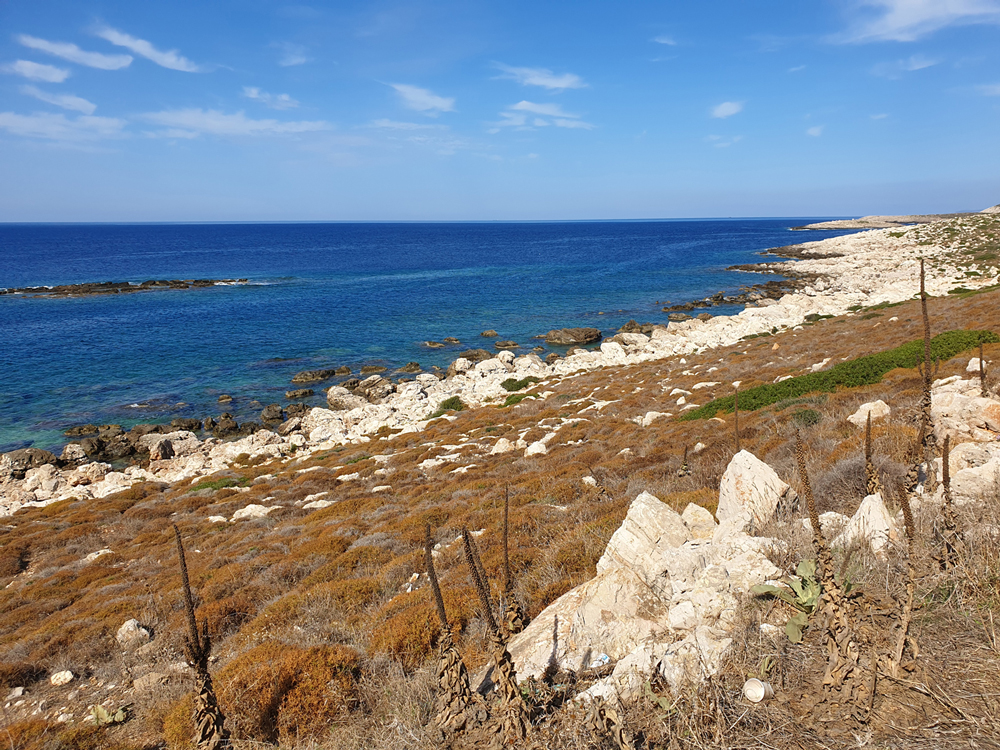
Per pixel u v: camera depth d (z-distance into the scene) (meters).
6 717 9.54
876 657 3.70
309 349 59.88
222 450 35.78
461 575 10.70
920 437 6.86
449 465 24.36
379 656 8.22
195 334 65.31
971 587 4.39
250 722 6.93
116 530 22.14
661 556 6.61
